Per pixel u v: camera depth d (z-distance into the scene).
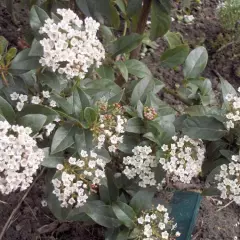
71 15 0.26
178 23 0.51
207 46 0.49
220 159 0.30
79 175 0.27
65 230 0.34
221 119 0.29
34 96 0.28
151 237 0.28
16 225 0.34
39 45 0.26
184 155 0.29
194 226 0.36
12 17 0.44
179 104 0.44
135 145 0.30
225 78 0.47
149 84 0.32
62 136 0.26
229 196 0.28
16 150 0.24
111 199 0.31
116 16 0.34
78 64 0.26
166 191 0.36
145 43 0.45
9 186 0.25
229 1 0.47
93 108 0.26
